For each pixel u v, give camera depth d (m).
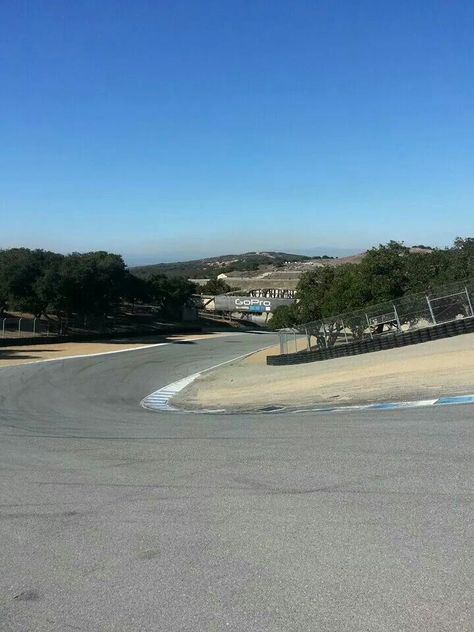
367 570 4.29
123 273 66.31
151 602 4.02
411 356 20.09
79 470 8.25
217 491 6.57
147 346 52.22
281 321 43.06
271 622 3.67
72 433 12.32
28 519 6.00
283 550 4.76
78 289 56.88
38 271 56.41
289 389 18.67
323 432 9.62
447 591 3.91
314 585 4.12
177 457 8.64
